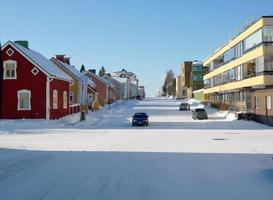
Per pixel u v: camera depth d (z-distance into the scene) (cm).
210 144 2425
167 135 3184
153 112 7106
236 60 6781
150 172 1379
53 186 1132
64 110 5275
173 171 1402
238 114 5253
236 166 1520
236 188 1112
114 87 12350
